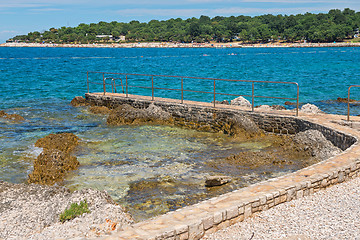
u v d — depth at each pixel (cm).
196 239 545
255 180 930
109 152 1205
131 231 518
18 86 3192
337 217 581
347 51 14388
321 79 3819
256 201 628
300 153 1136
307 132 1177
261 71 5053
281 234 532
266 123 1409
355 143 1002
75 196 657
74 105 2128
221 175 973
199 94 2781
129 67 5969
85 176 982
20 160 1130
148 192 863
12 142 1328
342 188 748
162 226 532
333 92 2834
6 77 3997
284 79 3900
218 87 3194
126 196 843
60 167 993
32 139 1370
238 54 12706
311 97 2603
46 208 639
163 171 1011
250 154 1104
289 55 11175
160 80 3800
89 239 498
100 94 2094
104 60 8375
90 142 1331
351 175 823
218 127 1523
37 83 3434
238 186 891
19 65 6359
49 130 1523
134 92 2892
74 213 601
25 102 2295
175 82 3619
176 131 1523
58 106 2123
